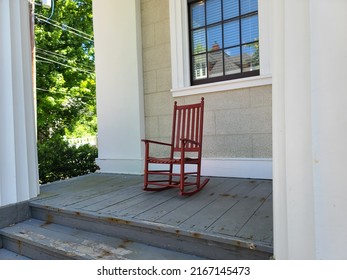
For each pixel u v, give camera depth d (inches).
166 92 133.5
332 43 35.4
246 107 113.8
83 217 77.7
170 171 102.7
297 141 40.5
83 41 446.6
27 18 95.7
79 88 447.5
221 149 120.4
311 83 36.9
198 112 100.7
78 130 473.7
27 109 94.5
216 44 122.8
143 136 139.7
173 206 79.0
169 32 131.3
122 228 71.2
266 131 110.3
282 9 43.6
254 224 62.3
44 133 440.5
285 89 41.5
